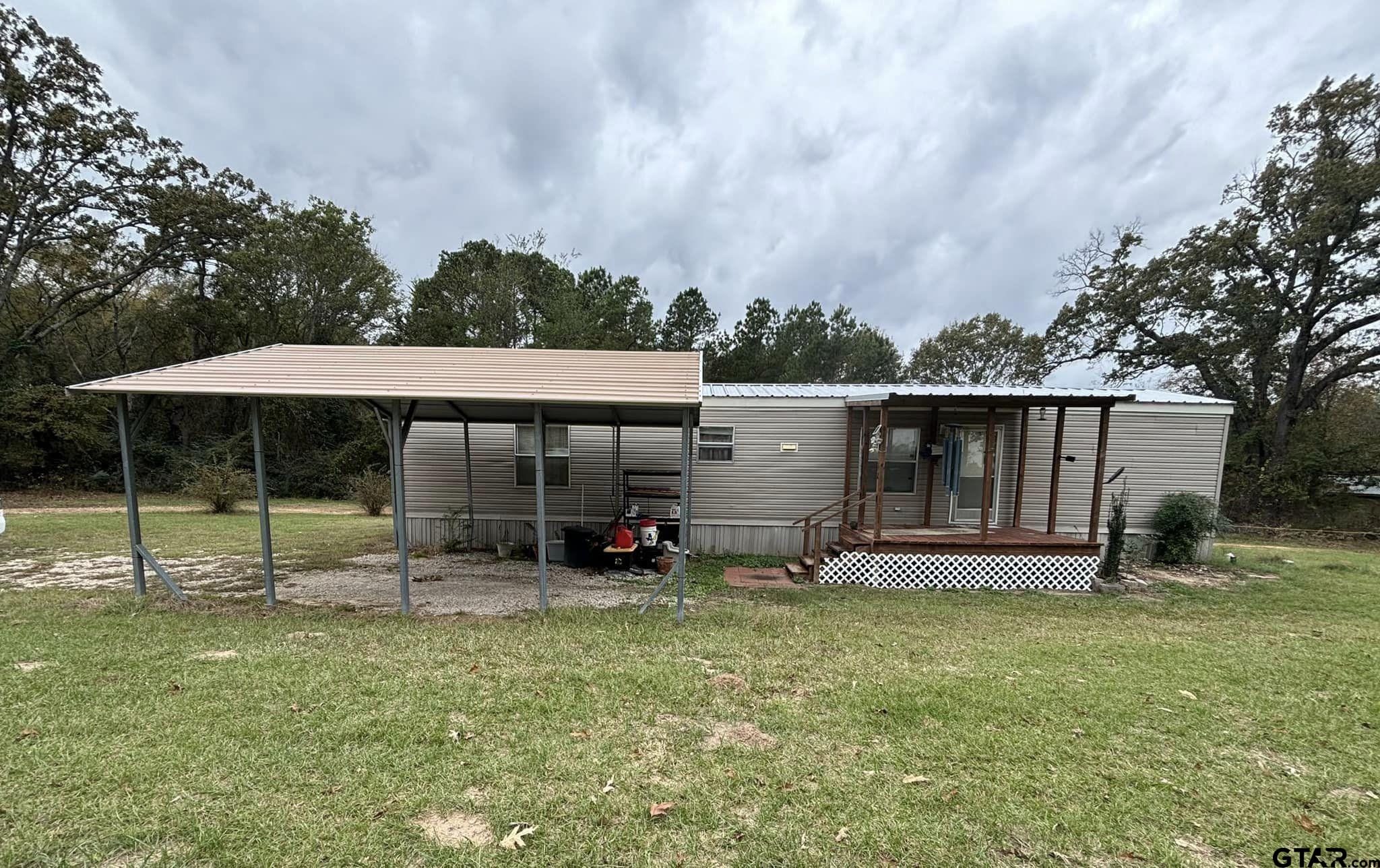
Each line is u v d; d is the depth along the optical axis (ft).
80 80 53.31
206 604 19.04
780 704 11.89
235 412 73.41
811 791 8.73
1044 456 30.35
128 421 19.38
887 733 10.68
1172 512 29.68
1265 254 56.65
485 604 20.07
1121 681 13.67
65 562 25.57
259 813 7.78
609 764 9.36
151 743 9.54
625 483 30.63
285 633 15.92
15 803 7.78
